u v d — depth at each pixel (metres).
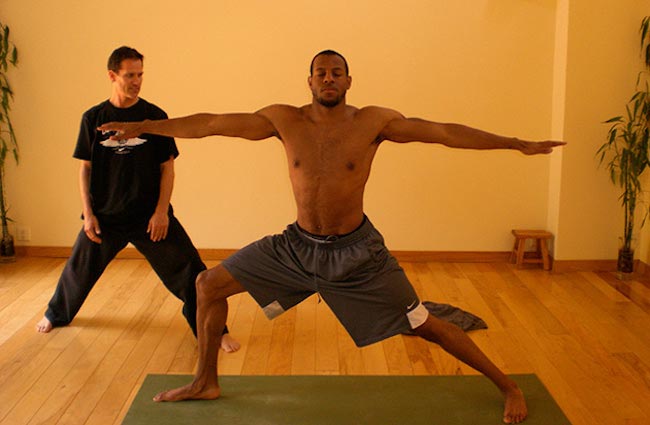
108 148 3.28
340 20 4.38
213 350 2.86
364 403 2.87
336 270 2.66
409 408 2.83
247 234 4.69
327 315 3.83
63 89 4.48
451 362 3.27
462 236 4.68
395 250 4.70
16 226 4.68
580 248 4.50
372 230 2.71
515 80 4.45
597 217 4.46
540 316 3.80
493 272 4.51
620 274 4.38
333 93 2.56
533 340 3.51
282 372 3.17
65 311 3.59
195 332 3.47
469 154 4.55
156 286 4.21
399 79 4.45
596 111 4.33
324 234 2.68
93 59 4.45
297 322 3.74
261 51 4.43
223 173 4.59
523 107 4.48
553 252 4.53
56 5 4.37
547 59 4.42
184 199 4.63
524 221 4.65
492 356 3.34
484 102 4.48
